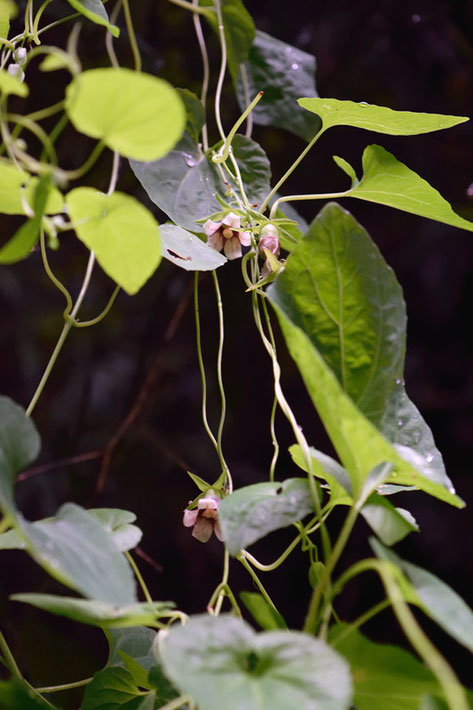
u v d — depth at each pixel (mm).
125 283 708
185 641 640
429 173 1384
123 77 642
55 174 667
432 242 1532
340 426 677
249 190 838
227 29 915
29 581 1396
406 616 647
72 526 668
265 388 1435
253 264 791
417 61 1273
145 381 1130
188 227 806
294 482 696
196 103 835
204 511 764
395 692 665
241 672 637
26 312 1642
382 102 1277
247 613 1483
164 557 1518
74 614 675
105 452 1101
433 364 1634
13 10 754
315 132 936
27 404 1638
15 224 1131
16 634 1033
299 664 639
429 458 711
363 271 705
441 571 1472
